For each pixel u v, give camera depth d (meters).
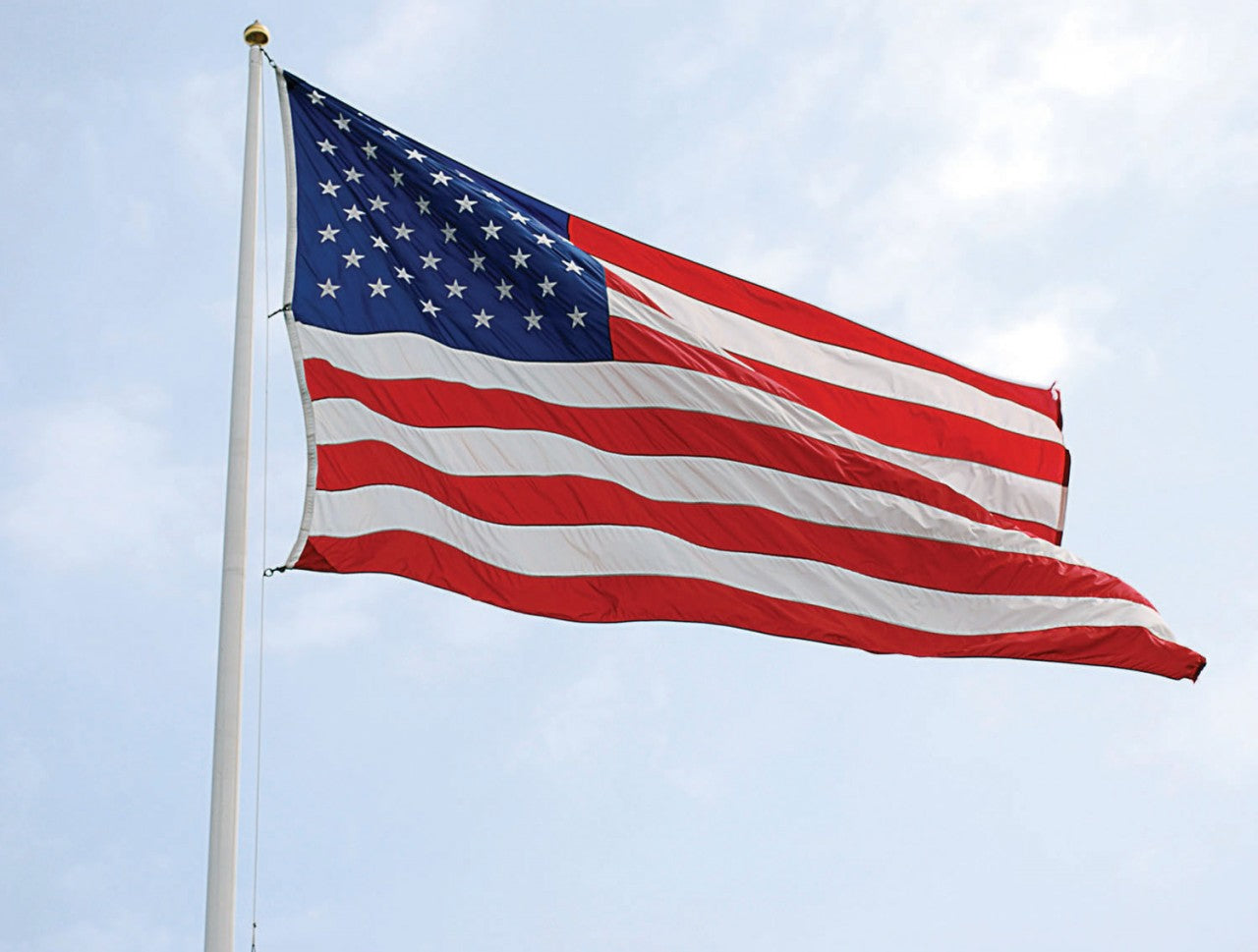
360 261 14.88
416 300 14.92
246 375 13.40
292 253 14.59
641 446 15.13
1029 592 16.06
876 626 15.33
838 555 15.45
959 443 18.16
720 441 15.38
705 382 15.55
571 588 14.26
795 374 17.58
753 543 15.14
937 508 16.05
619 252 17.23
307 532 13.12
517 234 15.63
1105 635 16.09
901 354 18.25
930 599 15.68
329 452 13.65
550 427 14.85
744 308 17.69
